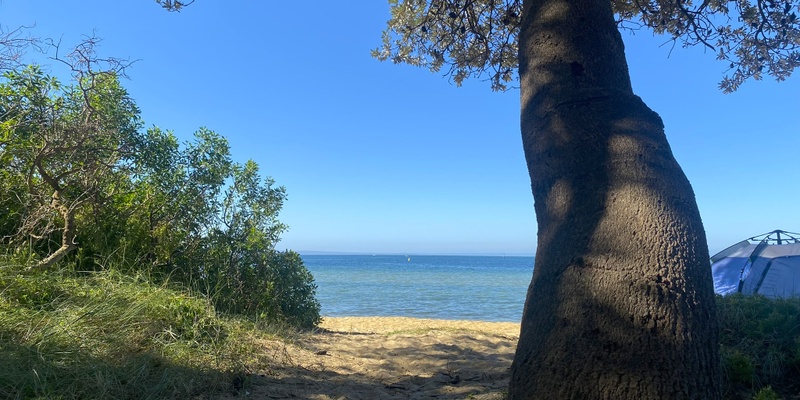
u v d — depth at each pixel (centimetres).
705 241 272
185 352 445
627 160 283
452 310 1867
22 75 574
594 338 246
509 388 275
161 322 494
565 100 315
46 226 583
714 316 256
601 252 263
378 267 7775
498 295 2533
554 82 324
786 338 427
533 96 334
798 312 451
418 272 5800
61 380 345
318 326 938
